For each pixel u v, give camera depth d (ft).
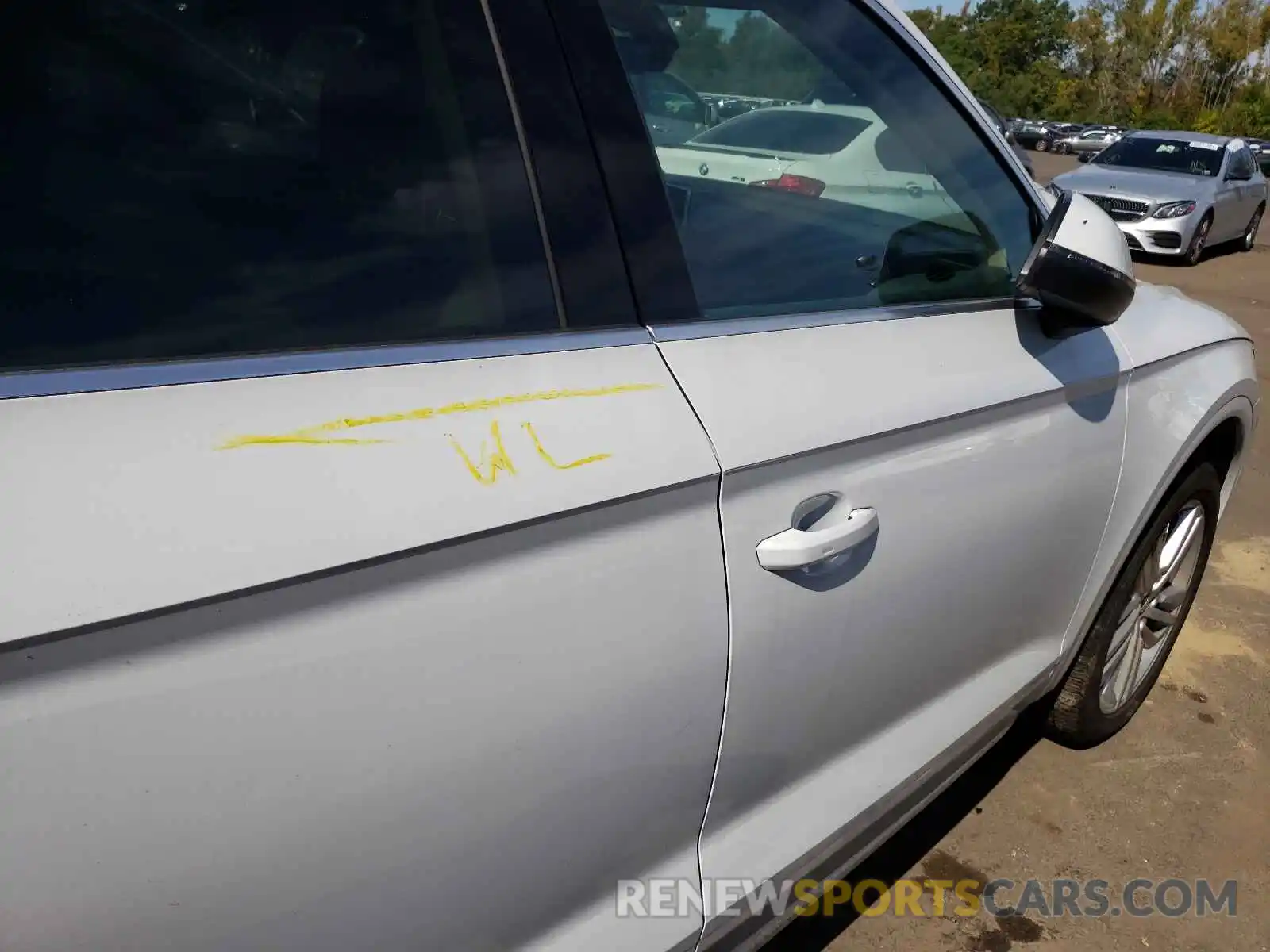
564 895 4.13
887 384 5.18
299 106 3.73
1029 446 6.16
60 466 2.91
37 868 2.73
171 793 2.92
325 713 3.18
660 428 4.12
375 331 3.70
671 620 4.11
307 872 3.24
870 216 5.90
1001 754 9.26
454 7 4.05
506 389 3.83
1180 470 8.46
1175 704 10.15
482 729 3.56
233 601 2.99
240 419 3.25
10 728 2.67
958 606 5.96
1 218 3.13
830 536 4.71
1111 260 5.96
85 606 2.75
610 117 4.44
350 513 3.25
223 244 3.50
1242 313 29.35
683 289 4.60
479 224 4.01
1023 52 202.39
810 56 5.82
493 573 3.57
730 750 4.63
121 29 3.42
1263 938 7.43
